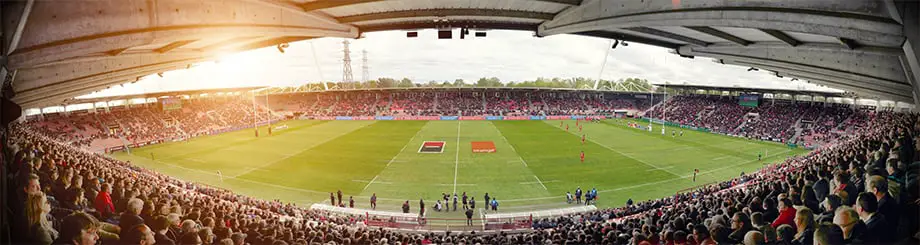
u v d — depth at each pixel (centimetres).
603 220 1878
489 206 2480
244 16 1098
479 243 1338
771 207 942
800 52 1593
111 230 811
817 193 952
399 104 8862
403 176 3192
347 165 3588
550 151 4231
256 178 3162
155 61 1883
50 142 2512
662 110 7950
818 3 744
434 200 2614
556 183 2983
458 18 1475
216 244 951
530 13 1410
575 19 1323
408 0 1200
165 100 6431
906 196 599
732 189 2055
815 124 5253
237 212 1460
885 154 922
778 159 3847
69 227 698
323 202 2580
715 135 5553
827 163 1316
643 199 2627
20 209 646
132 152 4484
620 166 3522
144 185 1584
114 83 2958
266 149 4456
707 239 802
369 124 7044
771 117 5906
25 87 1452
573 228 1422
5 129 654
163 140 5297
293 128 6550
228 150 4431
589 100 9362
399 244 1221
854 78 1784
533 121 7488
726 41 1609
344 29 1545
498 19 1552
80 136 5072
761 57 1692
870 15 688
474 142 4841
